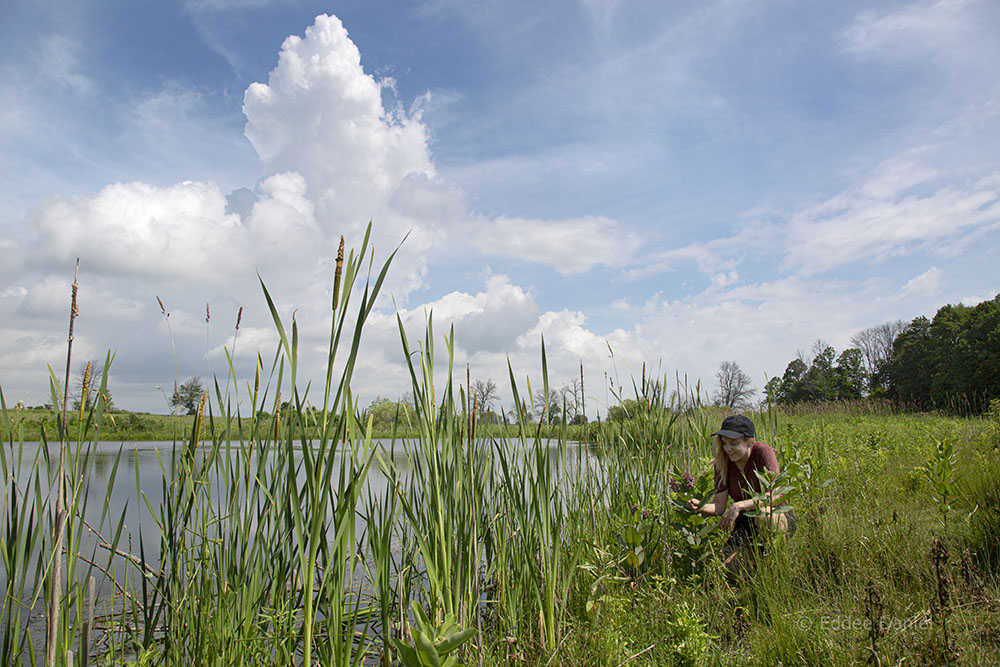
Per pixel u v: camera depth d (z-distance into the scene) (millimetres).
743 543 3709
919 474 5031
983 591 2791
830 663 2354
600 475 4496
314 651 2564
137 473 2303
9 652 1850
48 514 1896
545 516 2936
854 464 5828
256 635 2406
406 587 2932
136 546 4648
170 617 2391
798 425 11766
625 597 3320
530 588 3230
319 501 1869
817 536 3676
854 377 71438
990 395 39750
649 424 4875
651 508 4082
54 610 1776
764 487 3598
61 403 1817
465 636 1885
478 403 2857
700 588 3373
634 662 2721
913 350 53531
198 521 2545
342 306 1824
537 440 2936
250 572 2381
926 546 3371
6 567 1846
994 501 3850
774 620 2680
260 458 2371
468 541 2738
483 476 3006
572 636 2947
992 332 41281
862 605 2623
